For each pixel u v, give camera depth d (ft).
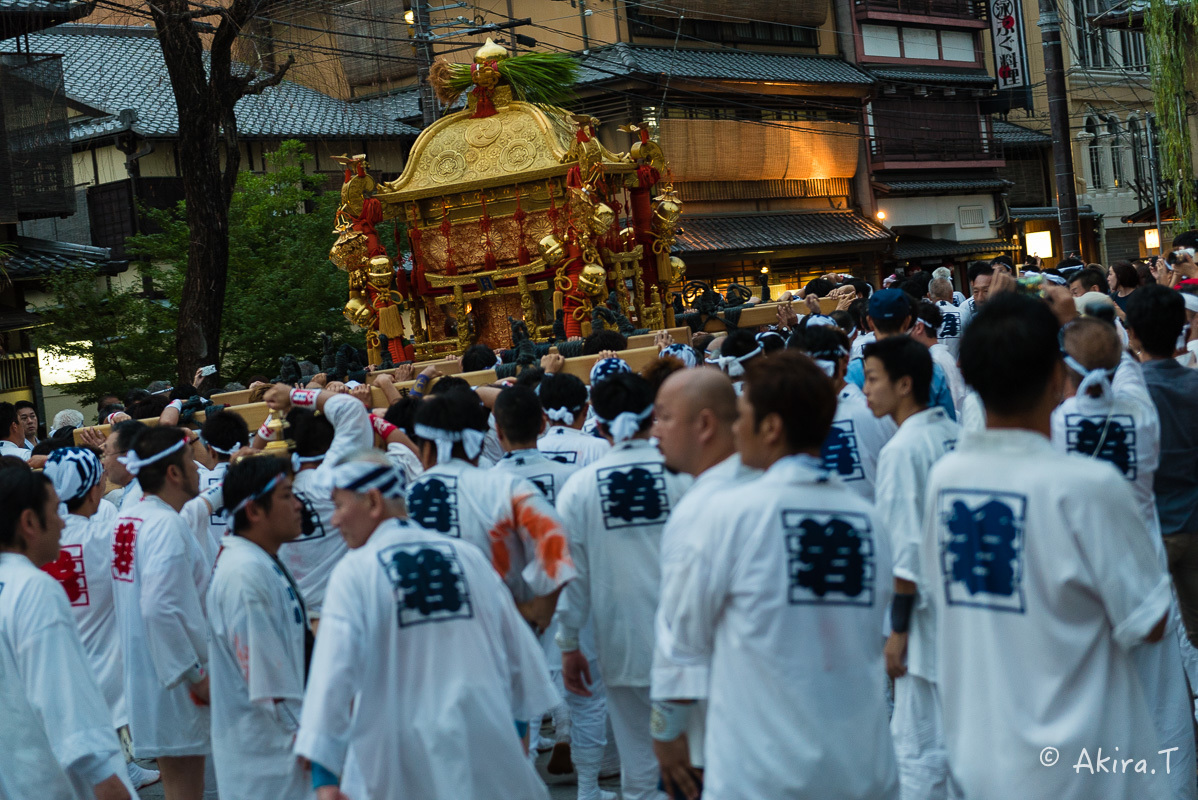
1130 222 105.29
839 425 15.42
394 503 10.82
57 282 53.21
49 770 11.69
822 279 31.65
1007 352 9.21
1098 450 13.15
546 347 27.17
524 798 10.49
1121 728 9.07
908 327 17.31
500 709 10.46
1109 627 9.04
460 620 10.43
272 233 57.62
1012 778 9.11
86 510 18.01
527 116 32.24
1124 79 123.44
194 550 15.78
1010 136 113.19
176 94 41.91
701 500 9.61
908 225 103.60
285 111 77.36
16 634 11.66
